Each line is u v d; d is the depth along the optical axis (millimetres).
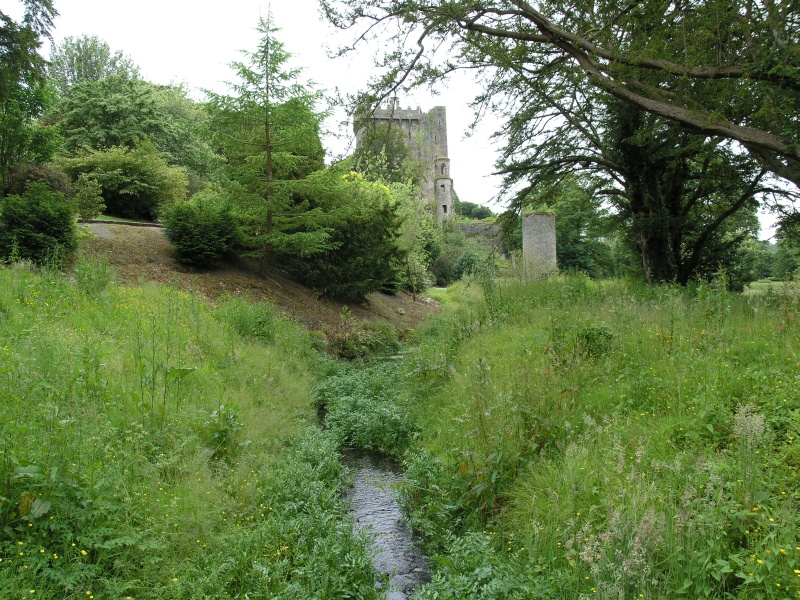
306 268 18312
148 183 23016
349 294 19250
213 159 16062
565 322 8766
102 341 7488
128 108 28172
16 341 6379
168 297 10656
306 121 15820
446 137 72000
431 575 4613
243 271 16938
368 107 11445
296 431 7551
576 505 4371
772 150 8352
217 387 7633
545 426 5348
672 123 12438
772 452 4203
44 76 13781
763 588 3100
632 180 15719
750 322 7062
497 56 10758
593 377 6578
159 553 3957
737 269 21328
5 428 3980
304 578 4016
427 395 9195
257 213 16734
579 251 38438
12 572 3236
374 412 8547
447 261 39750
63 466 3955
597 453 4840
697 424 4879
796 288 7410
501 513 4797
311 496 5484
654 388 5965
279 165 17062
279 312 14242
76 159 22453
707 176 14984
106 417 5312
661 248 15883
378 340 16000
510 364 7895
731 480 3891
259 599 3777
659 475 4371
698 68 8594
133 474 4660
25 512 3658
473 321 11820
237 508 5035
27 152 17172
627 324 8086
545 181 16875
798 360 5430
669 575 3367
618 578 3109
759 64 8055
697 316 7723
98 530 3754
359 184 23109
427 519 5395
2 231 11031
